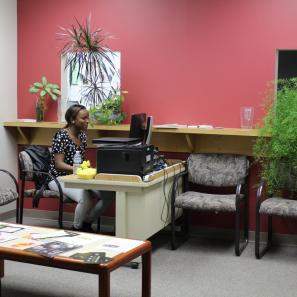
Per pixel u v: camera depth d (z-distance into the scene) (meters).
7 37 5.19
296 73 4.73
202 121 4.77
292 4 4.43
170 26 4.80
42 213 5.36
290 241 4.55
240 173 4.47
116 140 3.94
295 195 4.52
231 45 4.63
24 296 3.26
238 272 3.76
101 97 4.88
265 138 4.34
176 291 3.36
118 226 3.81
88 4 5.04
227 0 4.61
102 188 3.82
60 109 5.22
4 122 5.19
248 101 4.62
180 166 4.56
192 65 4.76
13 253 2.65
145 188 3.75
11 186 5.32
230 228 4.74
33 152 4.65
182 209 4.69
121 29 4.95
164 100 4.88
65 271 3.73
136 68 4.94
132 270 3.75
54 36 5.19
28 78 5.32
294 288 3.44
